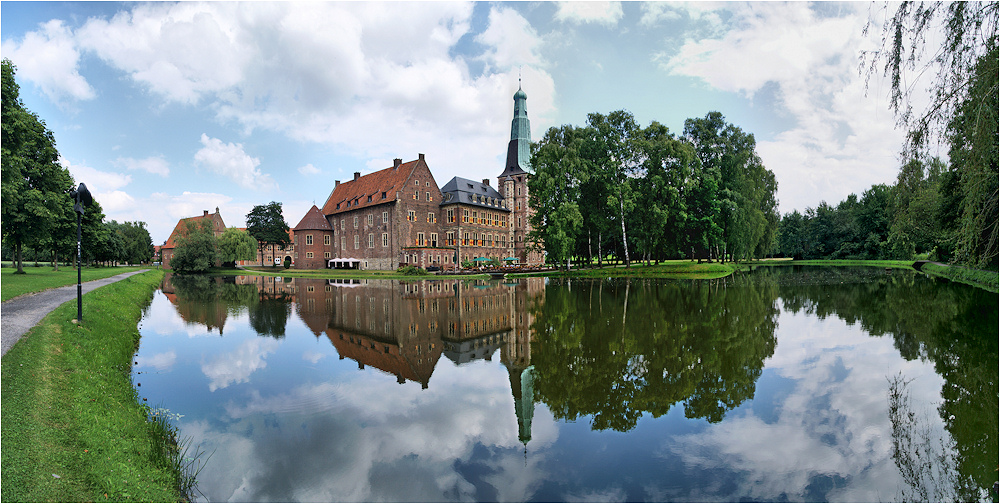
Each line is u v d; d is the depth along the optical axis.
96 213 50.00
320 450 9.09
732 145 53.59
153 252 120.62
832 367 14.30
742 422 10.47
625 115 49.62
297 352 16.64
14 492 6.00
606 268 51.38
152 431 9.24
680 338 18.20
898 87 9.89
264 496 7.46
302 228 83.00
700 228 53.53
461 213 72.69
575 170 46.56
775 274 51.22
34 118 33.00
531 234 53.75
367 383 13.13
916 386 12.57
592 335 18.94
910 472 8.29
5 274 33.00
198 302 30.91
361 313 25.62
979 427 10.03
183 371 14.20
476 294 34.38
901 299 27.98
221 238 84.50
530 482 8.00
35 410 8.12
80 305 15.21
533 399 11.95
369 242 74.69
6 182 27.77
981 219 9.92
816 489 7.81
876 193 81.44
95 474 6.77
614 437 9.76
